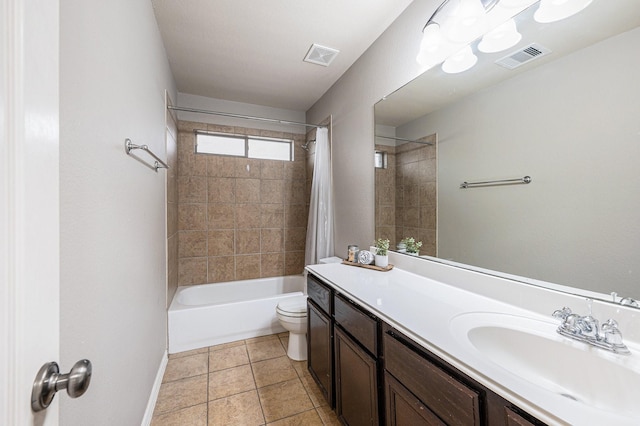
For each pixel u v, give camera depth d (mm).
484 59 1224
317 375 1720
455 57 1354
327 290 1561
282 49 2092
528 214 1069
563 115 951
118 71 1058
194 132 2953
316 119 3098
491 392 656
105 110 934
